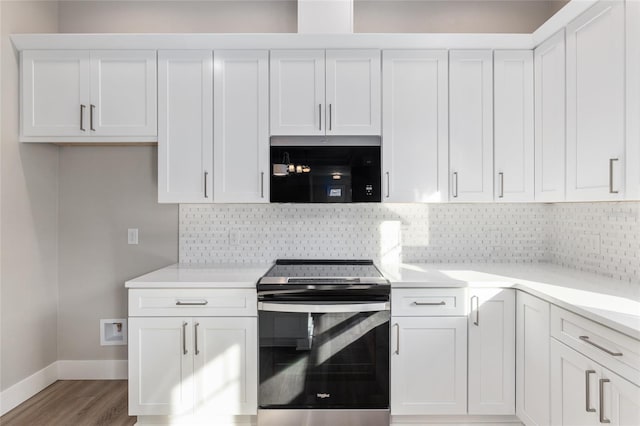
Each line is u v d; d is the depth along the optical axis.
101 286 2.95
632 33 1.67
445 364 2.21
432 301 2.21
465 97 2.54
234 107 2.53
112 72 2.53
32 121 2.52
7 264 2.47
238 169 2.53
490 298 2.22
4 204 2.44
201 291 2.22
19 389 2.55
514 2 2.94
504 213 2.89
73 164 2.92
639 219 2.06
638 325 1.37
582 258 2.53
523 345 2.12
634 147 1.67
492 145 2.54
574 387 1.69
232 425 2.29
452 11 2.95
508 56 2.54
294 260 2.85
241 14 2.94
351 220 2.89
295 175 2.52
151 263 2.93
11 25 2.48
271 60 2.52
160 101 2.52
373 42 2.51
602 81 1.86
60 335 2.94
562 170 2.21
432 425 2.28
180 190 2.53
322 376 2.19
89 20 2.93
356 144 2.53
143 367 2.22
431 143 2.54
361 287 2.16
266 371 2.20
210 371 2.22
